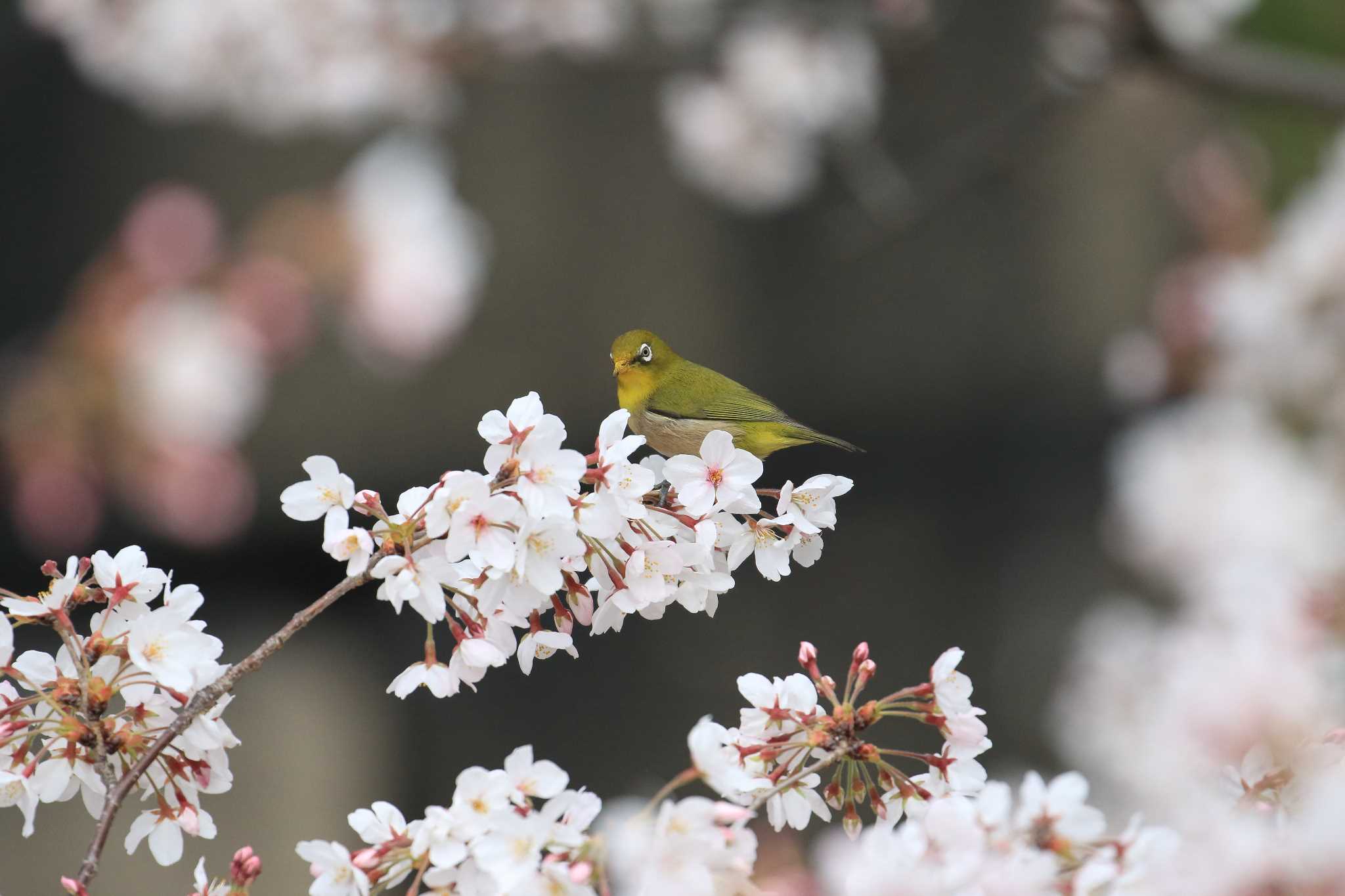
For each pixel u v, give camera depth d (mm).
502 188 16156
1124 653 9406
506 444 3434
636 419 6660
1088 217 16328
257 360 13609
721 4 13945
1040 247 16453
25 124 15312
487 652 3479
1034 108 9805
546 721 16297
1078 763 9547
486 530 3346
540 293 16219
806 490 3670
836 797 3537
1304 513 9680
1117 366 11273
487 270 16047
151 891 13711
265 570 16094
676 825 2877
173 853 3541
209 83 13141
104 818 3256
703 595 3621
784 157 14047
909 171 14656
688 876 2834
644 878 2850
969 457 16828
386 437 15570
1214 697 5977
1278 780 3492
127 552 3598
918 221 13070
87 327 13336
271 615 16234
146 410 13359
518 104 16078
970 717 3457
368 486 15758
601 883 2928
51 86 15406
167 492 13484
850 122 13969
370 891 3227
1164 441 10156
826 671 16578
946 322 16734
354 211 13672
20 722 3469
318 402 15031
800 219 16453
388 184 13922
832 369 16797
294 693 15867
